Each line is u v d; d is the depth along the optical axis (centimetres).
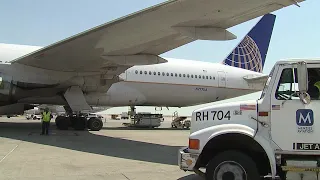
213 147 575
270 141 529
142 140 1466
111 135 1684
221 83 2377
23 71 1620
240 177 530
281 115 530
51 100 1933
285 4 898
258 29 2712
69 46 1390
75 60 1573
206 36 1116
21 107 2106
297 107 526
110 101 2069
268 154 518
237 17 1027
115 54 1505
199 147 545
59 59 1555
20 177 654
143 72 2123
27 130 1812
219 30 1116
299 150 520
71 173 706
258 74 2517
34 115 5219
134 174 714
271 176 533
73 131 1862
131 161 878
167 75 2194
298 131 522
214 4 944
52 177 662
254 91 2528
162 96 2205
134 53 1504
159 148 1176
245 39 2650
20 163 805
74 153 996
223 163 538
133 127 2733
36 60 1562
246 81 2480
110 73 1778
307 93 524
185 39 1311
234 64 2581
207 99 2366
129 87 2084
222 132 533
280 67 543
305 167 514
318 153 515
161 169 777
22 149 1051
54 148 1094
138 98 2133
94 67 1686
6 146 1116
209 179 541
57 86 1759
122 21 1130
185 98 2280
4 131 1727
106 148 1134
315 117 520
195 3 952
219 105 577
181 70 2255
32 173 694
